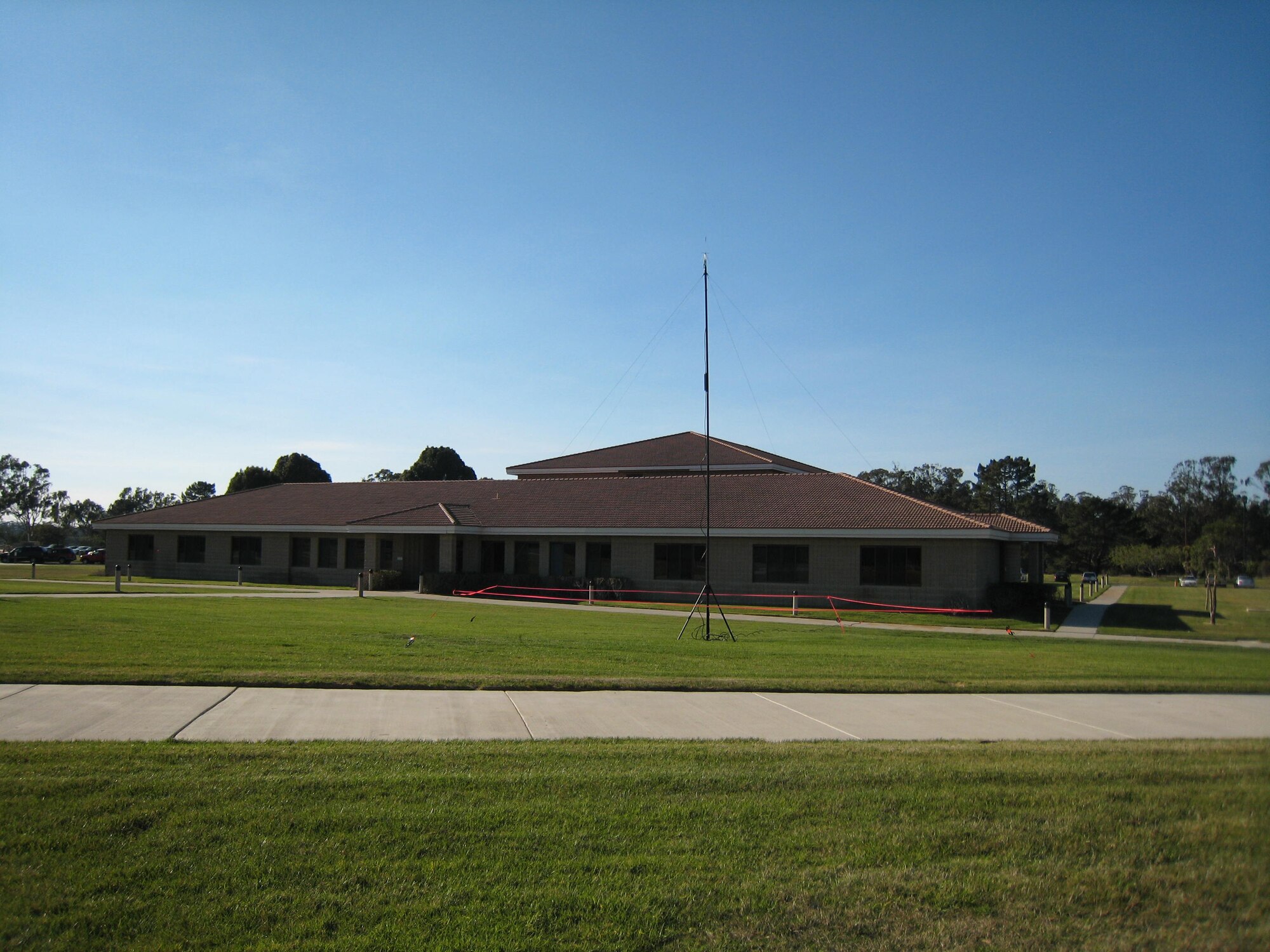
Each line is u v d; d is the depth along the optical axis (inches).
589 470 1974.7
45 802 266.4
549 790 293.9
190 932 198.7
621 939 200.4
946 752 358.9
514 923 205.9
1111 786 305.4
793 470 1955.0
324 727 382.9
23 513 4552.2
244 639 651.5
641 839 255.3
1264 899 204.4
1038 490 3779.5
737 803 285.9
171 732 362.6
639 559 1481.3
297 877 225.0
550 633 802.2
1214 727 429.1
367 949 193.6
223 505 1937.7
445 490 1856.5
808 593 1381.6
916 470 4160.9
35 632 652.7
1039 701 500.7
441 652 620.4
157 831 248.8
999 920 208.7
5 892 211.8
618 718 424.2
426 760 324.8
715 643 764.6
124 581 1561.3
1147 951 191.9
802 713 450.6
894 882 229.1
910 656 700.0
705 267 815.7
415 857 238.5
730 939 201.8
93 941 193.6
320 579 1736.0
